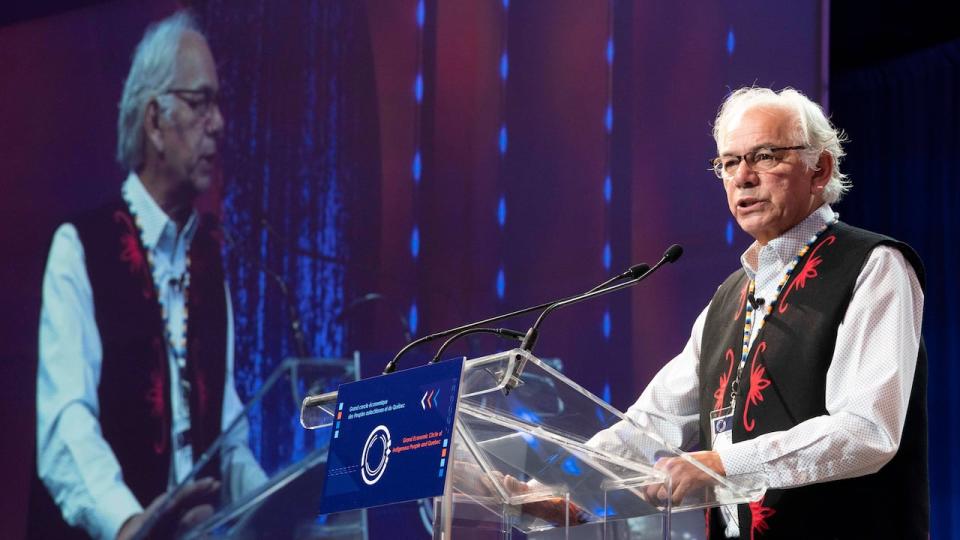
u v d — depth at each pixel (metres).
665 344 7.52
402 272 7.33
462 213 7.46
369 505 2.86
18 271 6.75
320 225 7.22
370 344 7.23
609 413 2.96
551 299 7.47
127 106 6.98
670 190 7.70
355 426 3.03
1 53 6.87
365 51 7.44
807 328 3.58
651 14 7.84
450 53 7.58
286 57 7.28
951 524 10.61
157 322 6.85
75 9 6.98
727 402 3.76
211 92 7.11
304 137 7.26
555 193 7.61
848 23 11.09
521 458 3.14
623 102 7.73
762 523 3.55
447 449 2.75
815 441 3.25
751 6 7.92
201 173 7.04
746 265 3.93
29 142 6.84
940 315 11.02
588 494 3.23
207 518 6.77
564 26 7.75
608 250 7.58
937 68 11.28
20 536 6.53
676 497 3.08
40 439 6.62
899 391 3.33
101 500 6.63
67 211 6.83
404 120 7.46
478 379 2.90
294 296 7.12
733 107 3.87
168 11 7.10
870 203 11.52
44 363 6.70
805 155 3.70
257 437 6.93
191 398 6.85
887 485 3.49
